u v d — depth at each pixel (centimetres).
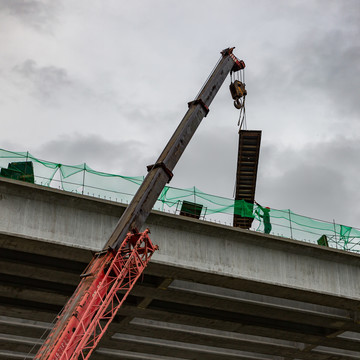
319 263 3828
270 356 4931
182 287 3738
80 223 3269
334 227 4000
